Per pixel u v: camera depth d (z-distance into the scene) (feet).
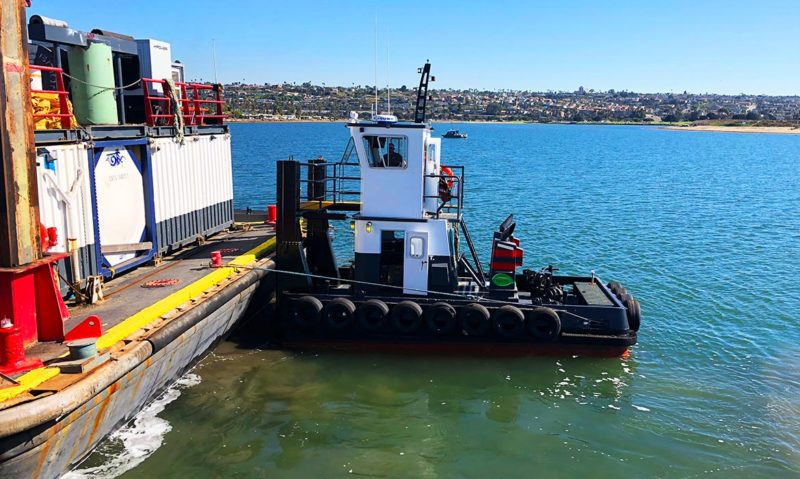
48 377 23.88
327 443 30.07
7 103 24.23
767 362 40.93
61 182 31.81
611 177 170.50
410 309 40.34
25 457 21.99
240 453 28.76
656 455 29.94
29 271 26.02
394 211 41.65
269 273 45.06
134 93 51.03
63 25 40.70
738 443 31.12
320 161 45.06
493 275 41.96
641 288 57.36
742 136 571.69
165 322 31.24
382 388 36.17
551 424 32.65
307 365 38.83
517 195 123.54
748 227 91.35
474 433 31.58
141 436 29.50
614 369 39.45
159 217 42.78
